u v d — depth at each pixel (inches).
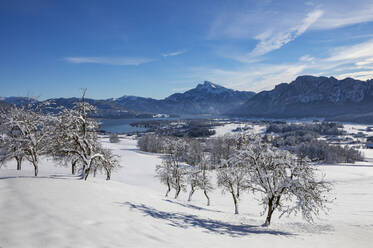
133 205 633.6
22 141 979.3
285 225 804.0
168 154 1551.4
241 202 1567.4
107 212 497.4
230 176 1071.0
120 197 693.3
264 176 727.1
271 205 765.3
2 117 971.9
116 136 7293.3
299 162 716.7
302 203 654.5
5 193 524.1
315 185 688.4
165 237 426.3
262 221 880.3
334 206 1390.3
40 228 353.4
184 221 619.5
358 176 2962.6
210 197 1753.2
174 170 1489.9
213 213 980.6
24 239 310.5
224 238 504.4
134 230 427.5
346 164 4340.6
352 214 1160.2
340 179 2760.8
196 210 957.2
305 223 863.7
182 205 1039.0
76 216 433.4
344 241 567.8
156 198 961.5
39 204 467.5
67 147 928.3
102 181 1000.9
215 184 2043.6
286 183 684.1
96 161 1111.6
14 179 711.7
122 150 4867.1
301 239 573.0
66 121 895.1
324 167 3688.5
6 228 336.2
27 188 586.2
